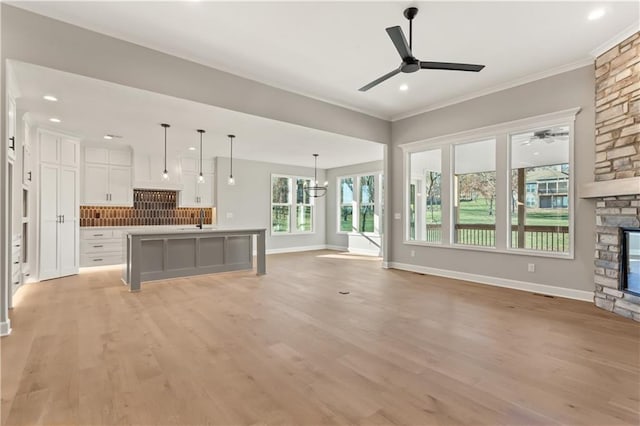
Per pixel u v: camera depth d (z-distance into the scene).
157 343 2.76
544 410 1.84
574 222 4.15
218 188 8.30
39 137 5.20
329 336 2.93
